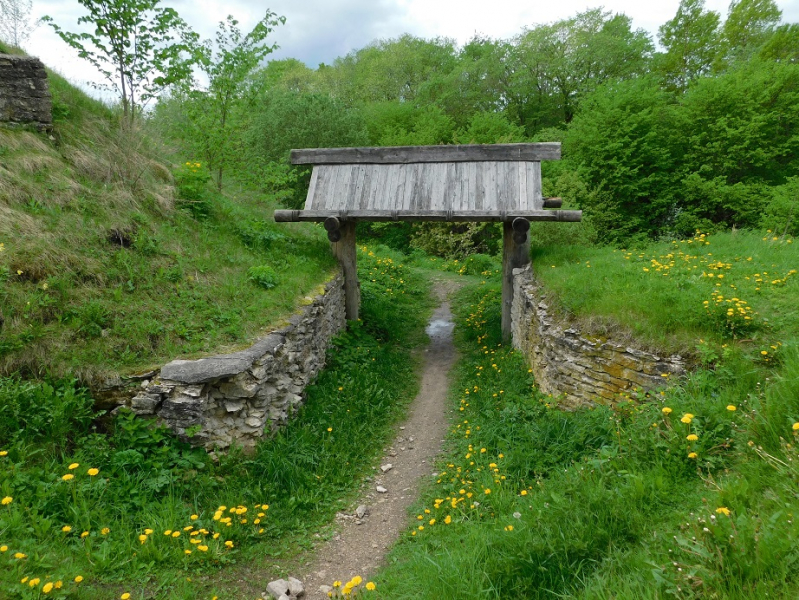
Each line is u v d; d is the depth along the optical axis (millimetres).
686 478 3207
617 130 17516
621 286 5965
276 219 8883
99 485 3967
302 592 3516
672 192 17484
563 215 8094
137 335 5207
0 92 7207
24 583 2904
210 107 10281
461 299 13891
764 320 4633
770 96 17078
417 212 8508
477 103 28844
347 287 9938
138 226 6910
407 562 3639
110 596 3123
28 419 4266
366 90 31844
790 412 3070
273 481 4801
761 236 8414
